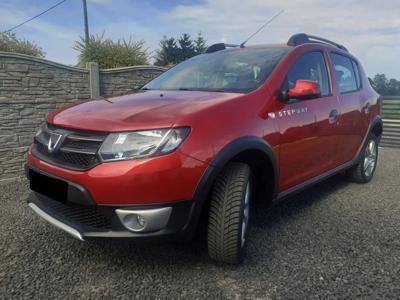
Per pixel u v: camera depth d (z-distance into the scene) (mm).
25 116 5195
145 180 2137
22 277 2457
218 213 2467
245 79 3096
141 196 2152
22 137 5203
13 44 8398
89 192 2205
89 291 2307
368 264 2693
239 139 2486
